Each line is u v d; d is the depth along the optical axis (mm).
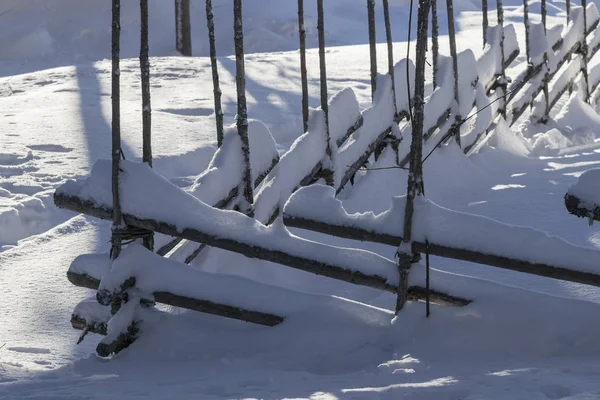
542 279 5797
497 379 3602
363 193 7758
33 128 11227
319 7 6918
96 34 29422
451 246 4676
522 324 4594
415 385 3561
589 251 4516
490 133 10992
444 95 9438
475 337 4582
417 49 4734
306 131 6977
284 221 4980
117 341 4930
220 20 31031
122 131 10828
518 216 7461
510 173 9695
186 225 4996
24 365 4879
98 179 5141
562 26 12969
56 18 29969
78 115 12078
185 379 4164
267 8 32406
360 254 4914
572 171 9547
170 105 12758
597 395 3174
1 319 5672
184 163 9648
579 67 13570
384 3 8305
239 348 4828
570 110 13227
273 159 6340
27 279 6355
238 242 4969
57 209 8250
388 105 8242
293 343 4750
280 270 6262
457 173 9219
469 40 21781
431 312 4738
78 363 4828
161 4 30844
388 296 5949
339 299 4930
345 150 7555
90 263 5246
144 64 5094
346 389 3643
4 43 28078
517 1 39031
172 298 5039
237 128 5992
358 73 15797
